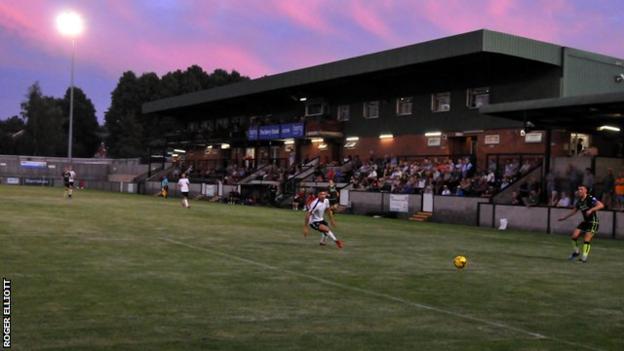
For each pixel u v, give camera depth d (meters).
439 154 41.28
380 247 18.11
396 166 39.94
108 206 34.06
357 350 6.97
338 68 43.94
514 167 33.41
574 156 32.44
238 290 10.37
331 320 8.41
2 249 14.30
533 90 36.34
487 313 9.19
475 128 39.03
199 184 55.06
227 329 7.73
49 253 13.96
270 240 18.91
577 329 8.36
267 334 7.55
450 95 40.84
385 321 8.46
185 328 7.69
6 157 80.38
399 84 44.34
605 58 37.34
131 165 81.56
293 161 53.28
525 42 34.50
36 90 123.06
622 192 26.41
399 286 11.32
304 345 7.11
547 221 27.39
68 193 43.50
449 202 32.41
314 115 51.28
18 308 8.45
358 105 47.84
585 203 16.22
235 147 63.84
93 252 14.44
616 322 8.87
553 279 12.82
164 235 19.11
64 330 7.38
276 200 44.06
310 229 23.28
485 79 38.62
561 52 35.41
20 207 29.39
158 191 62.38
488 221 30.06
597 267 15.11
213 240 18.27
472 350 7.12
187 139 65.94
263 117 57.00
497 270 13.89
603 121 31.62
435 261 15.16
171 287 10.40
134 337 7.18
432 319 8.66
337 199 38.50
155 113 72.12
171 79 120.62
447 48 35.75
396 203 35.44
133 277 11.23
